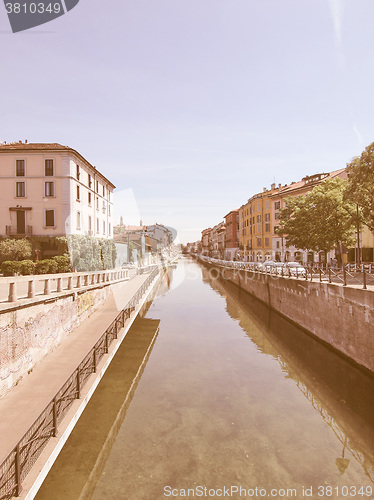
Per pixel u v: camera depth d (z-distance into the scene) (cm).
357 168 1806
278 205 5572
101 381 1360
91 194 3806
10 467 521
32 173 3170
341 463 859
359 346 1346
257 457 879
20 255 2922
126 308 1838
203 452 895
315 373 1467
